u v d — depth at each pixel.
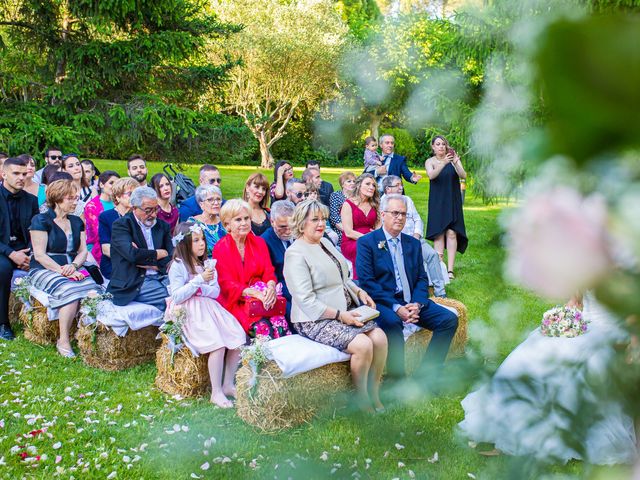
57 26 12.35
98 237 6.20
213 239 5.66
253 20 23.28
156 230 5.47
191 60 14.38
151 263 5.32
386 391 0.60
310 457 0.59
